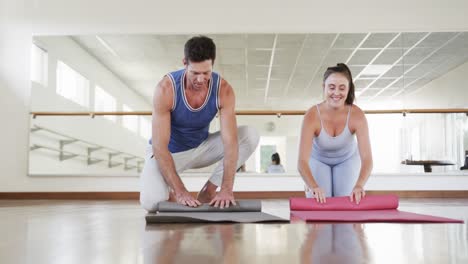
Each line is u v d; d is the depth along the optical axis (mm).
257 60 4977
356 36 4973
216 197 1850
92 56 5070
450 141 4809
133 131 4965
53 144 4957
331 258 841
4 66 5047
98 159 4930
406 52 4938
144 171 2074
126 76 5043
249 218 1630
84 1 5102
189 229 1392
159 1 5082
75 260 844
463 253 914
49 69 5059
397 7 4973
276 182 4828
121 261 825
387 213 1913
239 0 5035
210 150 2193
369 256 869
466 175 4754
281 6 5012
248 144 2197
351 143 2439
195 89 1890
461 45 4938
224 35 5023
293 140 4836
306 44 4988
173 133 2090
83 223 1723
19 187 4922
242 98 4914
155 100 1920
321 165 2516
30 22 5094
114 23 5082
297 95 4895
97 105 5012
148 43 5078
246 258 840
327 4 4996
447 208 2713
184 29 5051
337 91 2209
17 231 1414
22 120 4984
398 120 4848
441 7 4961
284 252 915
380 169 4785
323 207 2074
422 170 4770
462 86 4883
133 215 2240
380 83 4906
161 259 841
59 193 4895
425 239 1129
